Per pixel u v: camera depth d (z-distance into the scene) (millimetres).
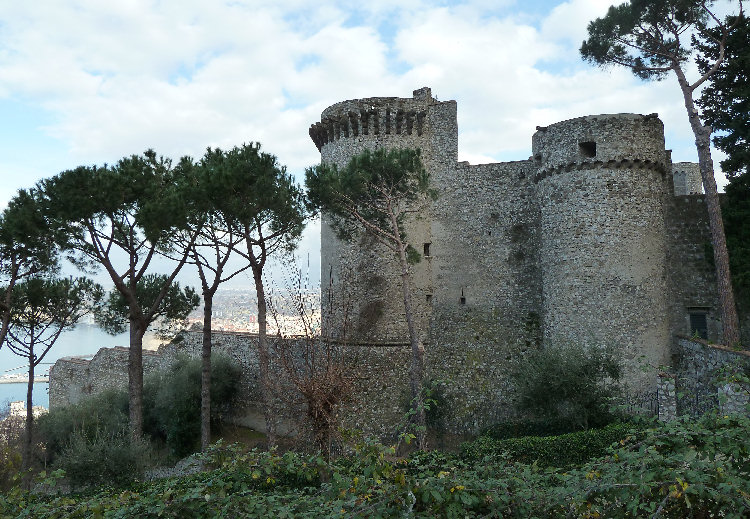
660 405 17156
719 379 6684
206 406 19859
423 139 28125
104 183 17438
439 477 5801
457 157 27922
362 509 5418
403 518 5320
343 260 26750
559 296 22266
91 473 16109
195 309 26281
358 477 6168
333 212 22234
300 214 20484
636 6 21375
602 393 17484
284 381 18906
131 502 7156
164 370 29578
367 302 25969
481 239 27078
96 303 25109
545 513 5566
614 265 21375
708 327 22469
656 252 21891
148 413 25781
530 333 25344
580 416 17375
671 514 5387
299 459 7617
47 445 24719
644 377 20719
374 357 23578
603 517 5484
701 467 4980
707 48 21812
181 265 20719
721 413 6324
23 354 21984
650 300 21375
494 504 5586
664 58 22281
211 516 6246
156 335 26703
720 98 21797
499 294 26375
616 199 21688
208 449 8156
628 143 21781
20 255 20109
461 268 27219
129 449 16938
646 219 21797
